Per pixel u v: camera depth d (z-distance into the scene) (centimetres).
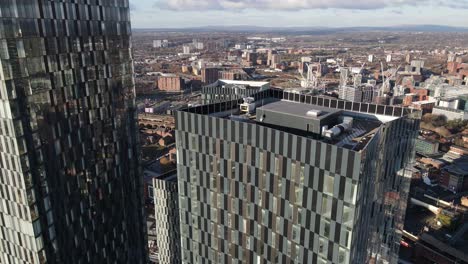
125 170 10425
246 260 7231
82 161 8450
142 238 11950
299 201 5941
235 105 8394
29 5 6419
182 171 7594
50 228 7581
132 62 10050
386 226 7956
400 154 7369
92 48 8300
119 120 9781
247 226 6938
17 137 6469
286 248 6425
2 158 6781
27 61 6506
